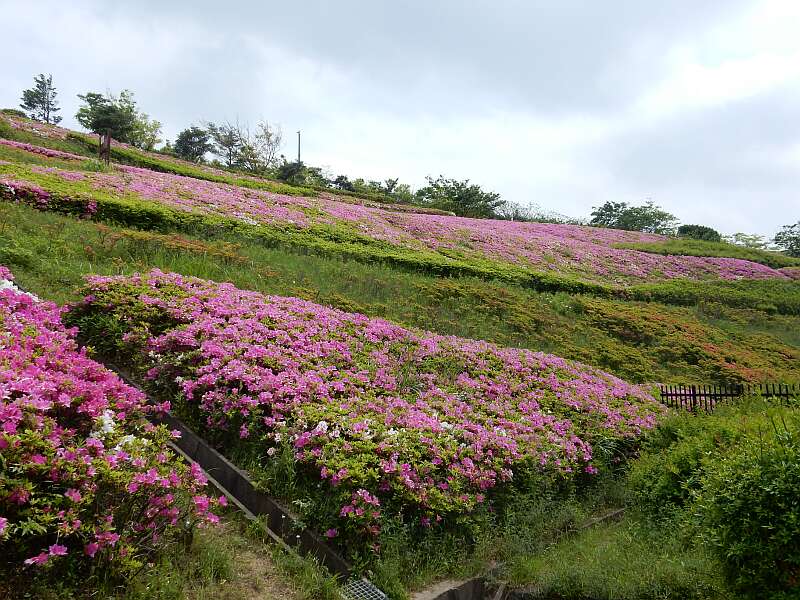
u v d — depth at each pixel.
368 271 14.02
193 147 52.91
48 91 65.44
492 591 4.55
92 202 12.48
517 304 14.41
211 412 5.50
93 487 3.27
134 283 7.95
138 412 4.70
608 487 6.71
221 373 5.82
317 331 8.10
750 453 3.96
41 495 3.22
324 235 17.39
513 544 4.99
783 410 5.48
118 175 18.88
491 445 5.90
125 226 12.80
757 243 52.31
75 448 3.47
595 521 5.98
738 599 3.75
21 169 15.09
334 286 12.00
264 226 16.09
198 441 5.44
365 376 7.04
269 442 5.21
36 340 4.88
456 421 6.39
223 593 3.63
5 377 3.73
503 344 11.64
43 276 8.55
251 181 34.47
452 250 21.38
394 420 5.82
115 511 3.45
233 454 5.27
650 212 58.94
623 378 11.85
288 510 4.65
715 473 4.21
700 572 4.16
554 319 14.28
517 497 5.62
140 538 3.51
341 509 4.42
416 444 5.37
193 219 13.85
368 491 4.63
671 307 19.83
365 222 22.30
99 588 3.14
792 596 3.49
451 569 4.64
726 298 22.53
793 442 3.87
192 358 6.20
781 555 3.56
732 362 14.42
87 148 31.06
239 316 7.64
